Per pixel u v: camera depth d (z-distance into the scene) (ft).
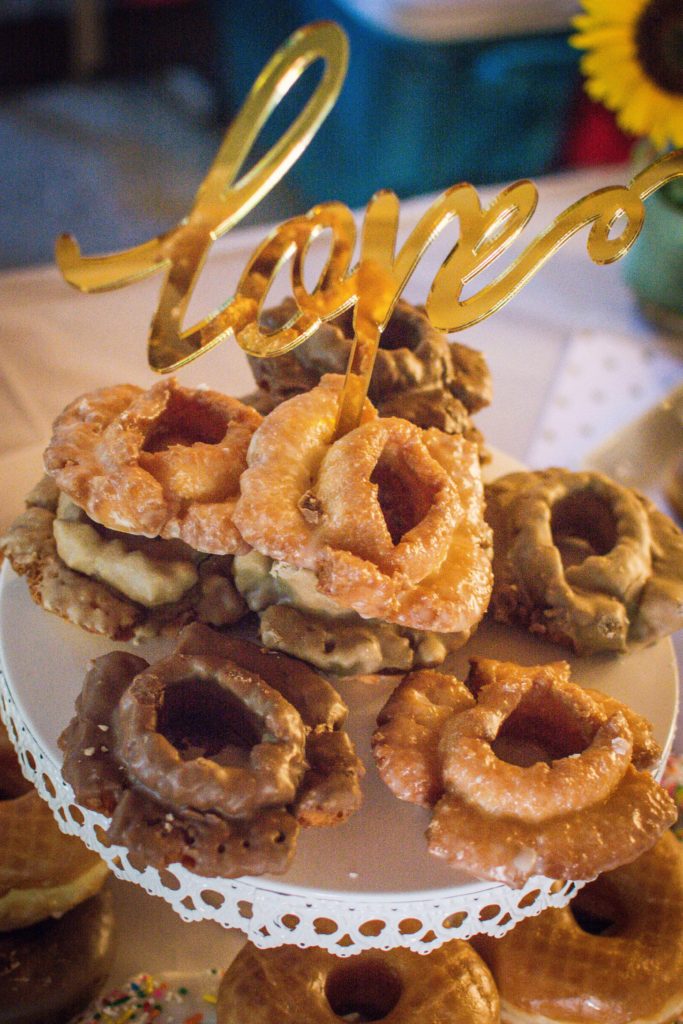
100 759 1.58
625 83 2.36
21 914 1.80
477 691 1.73
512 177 4.78
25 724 1.67
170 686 1.63
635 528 1.93
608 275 2.89
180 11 6.48
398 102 4.33
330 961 1.78
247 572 1.75
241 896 1.56
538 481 1.98
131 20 6.36
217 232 1.72
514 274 1.70
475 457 1.81
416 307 2.04
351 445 1.67
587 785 1.57
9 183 5.38
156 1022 1.76
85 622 1.73
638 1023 1.77
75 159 5.62
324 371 1.90
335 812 1.57
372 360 1.71
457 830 1.56
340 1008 1.84
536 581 1.85
